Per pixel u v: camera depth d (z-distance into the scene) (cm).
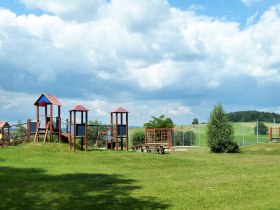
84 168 1853
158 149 3122
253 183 1408
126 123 2958
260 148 3375
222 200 1116
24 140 2967
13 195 1174
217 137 3334
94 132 3950
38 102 2734
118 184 1388
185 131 5203
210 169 1897
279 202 1088
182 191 1251
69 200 1111
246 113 9562
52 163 2020
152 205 1051
